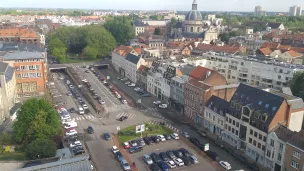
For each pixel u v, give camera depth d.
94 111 125.81
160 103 136.62
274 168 81.75
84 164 69.25
